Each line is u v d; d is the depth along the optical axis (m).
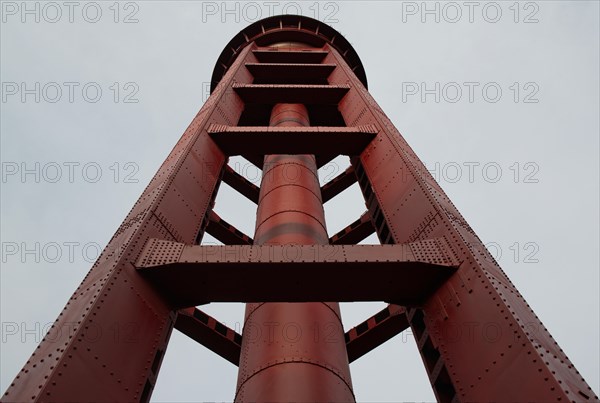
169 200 8.38
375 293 7.37
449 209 8.45
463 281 6.79
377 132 11.67
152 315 6.66
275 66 19.09
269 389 7.43
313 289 7.25
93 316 5.70
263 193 13.77
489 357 5.86
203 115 13.17
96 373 5.38
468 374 6.07
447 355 6.54
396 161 10.12
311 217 12.12
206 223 11.38
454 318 6.67
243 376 8.29
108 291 6.09
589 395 5.20
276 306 9.30
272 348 8.28
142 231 7.27
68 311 6.20
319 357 8.09
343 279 7.17
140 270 6.81
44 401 4.71
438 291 7.16
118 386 5.61
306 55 21.73
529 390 5.20
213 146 11.39
